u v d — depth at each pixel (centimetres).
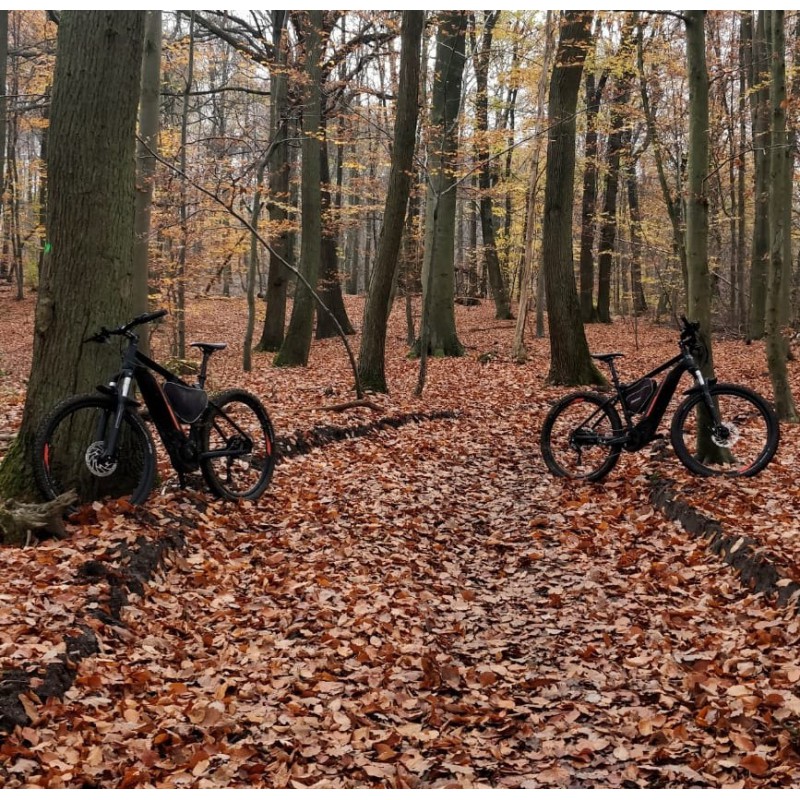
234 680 396
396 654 440
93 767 316
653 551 576
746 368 1547
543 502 718
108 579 453
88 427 548
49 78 1858
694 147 705
